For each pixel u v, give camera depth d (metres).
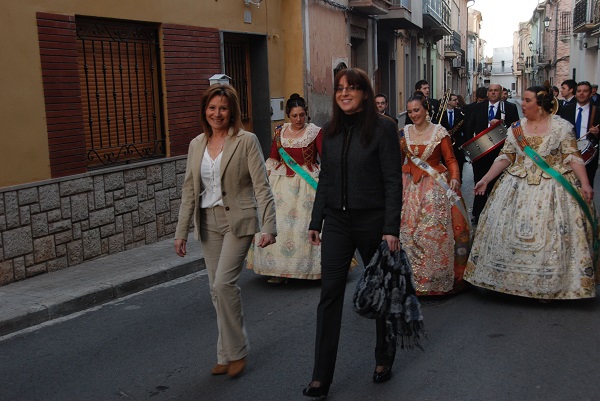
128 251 8.24
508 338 5.02
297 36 13.04
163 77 9.07
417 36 29.28
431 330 5.24
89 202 7.74
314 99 14.04
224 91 4.36
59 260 7.34
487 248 5.96
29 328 5.73
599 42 26.67
